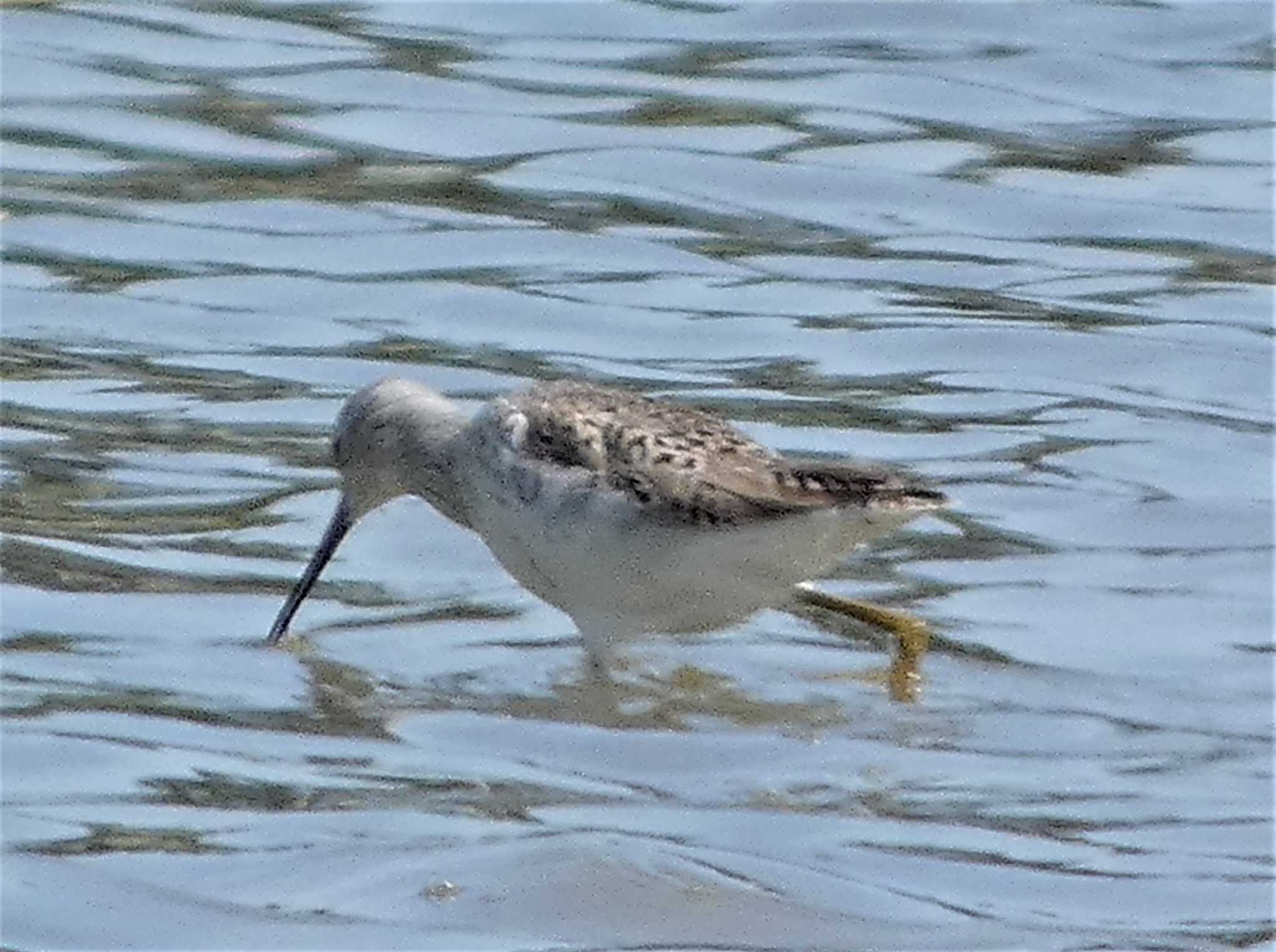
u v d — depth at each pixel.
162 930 10.52
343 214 19.28
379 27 22.48
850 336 17.61
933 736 12.59
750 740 12.57
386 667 13.28
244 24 22.44
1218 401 16.64
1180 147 20.53
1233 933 10.59
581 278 18.44
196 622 13.64
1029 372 17.09
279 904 10.73
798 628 13.95
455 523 14.82
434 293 18.11
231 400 16.45
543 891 10.80
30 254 18.47
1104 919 10.70
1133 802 11.85
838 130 20.70
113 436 15.86
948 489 15.35
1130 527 14.88
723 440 13.02
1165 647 13.49
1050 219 19.41
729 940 10.46
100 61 21.62
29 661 13.03
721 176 20.00
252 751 12.23
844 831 11.51
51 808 11.55
